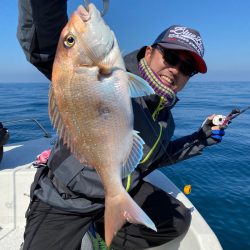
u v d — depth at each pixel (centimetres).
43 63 65
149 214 84
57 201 77
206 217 140
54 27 61
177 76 78
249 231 129
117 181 52
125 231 85
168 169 200
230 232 128
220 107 650
